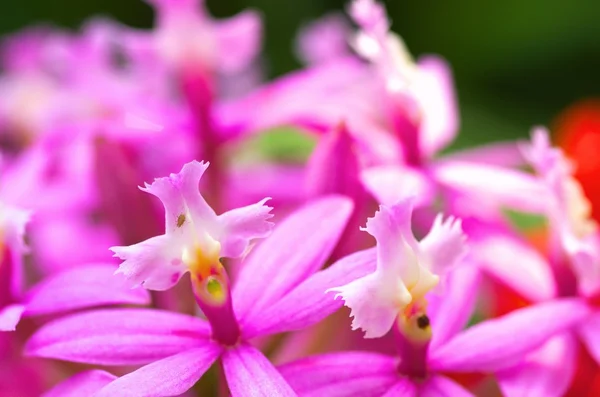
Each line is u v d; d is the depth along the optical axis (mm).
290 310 166
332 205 175
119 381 159
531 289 192
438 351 173
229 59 212
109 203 193
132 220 193
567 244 184
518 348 174
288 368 167
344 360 168
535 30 353
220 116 209
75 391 164
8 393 189
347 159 189
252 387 161
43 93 255
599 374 185
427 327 168
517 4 355
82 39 226
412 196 169
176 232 167
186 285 189
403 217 169
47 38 259
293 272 170
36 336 167
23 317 185
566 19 351
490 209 200
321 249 171
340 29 246
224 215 168
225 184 210
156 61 212
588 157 216
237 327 165
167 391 159
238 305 168
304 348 193
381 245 167
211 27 211
